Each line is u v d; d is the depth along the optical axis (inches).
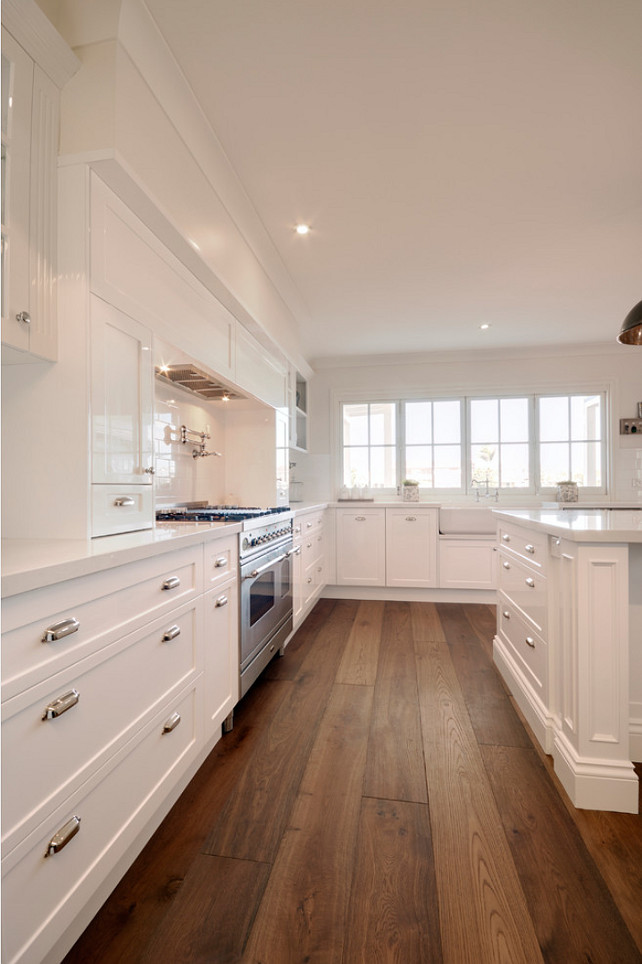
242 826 57.6
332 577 184.4
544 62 62.5
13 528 56.4
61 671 38.6
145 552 50.3
